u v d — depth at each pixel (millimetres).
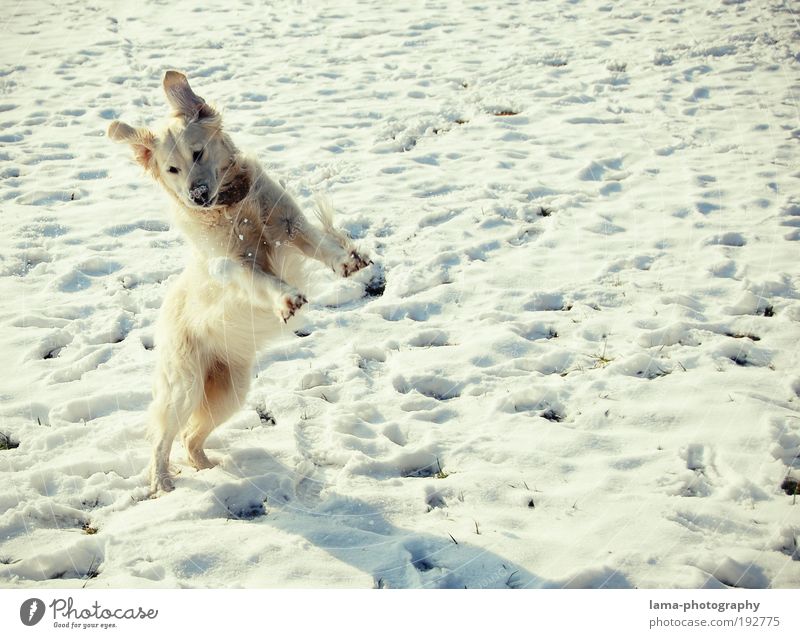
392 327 4129
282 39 8305
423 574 2998
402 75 7059
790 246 4418
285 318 3090
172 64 7656
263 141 5855
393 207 4988
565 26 8133
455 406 3670
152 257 4711
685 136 5535
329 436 3529
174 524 3189
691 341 3896
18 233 4902
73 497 3312
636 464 3322
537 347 3930
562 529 3107
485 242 4652
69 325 4195
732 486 3188
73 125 6367
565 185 5117
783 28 7441
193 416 3457
